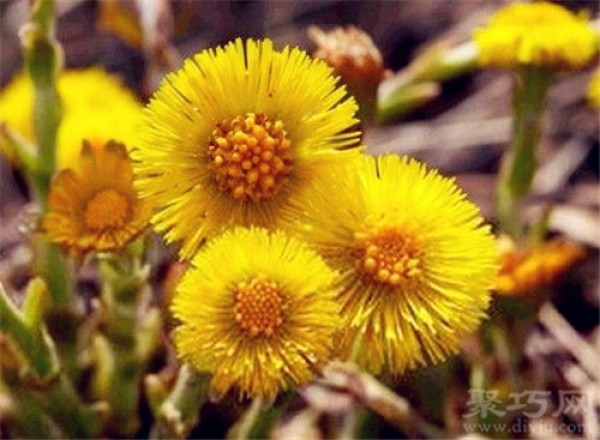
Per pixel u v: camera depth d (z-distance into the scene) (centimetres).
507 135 45
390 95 35
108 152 25
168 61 37
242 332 22
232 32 50
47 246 31
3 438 32
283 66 22
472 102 46
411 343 22
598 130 45
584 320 40
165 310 26
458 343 22
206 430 33
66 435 31
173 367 31
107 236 25
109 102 35
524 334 32
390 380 31
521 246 34
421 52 49
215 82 22
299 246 22
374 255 22
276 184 22
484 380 33
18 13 49
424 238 22
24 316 28
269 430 27
